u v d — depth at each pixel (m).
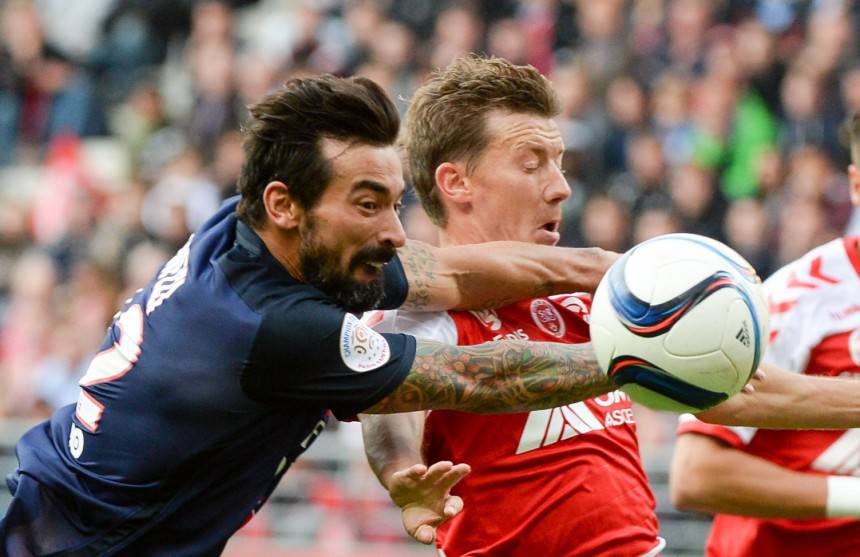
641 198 24.02
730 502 10.62
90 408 8.98
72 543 8.91
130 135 30.64
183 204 25.77
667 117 25.28
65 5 37.50
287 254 8.80
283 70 29.70
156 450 8.72
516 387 8.96
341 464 19.00
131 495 8.80
